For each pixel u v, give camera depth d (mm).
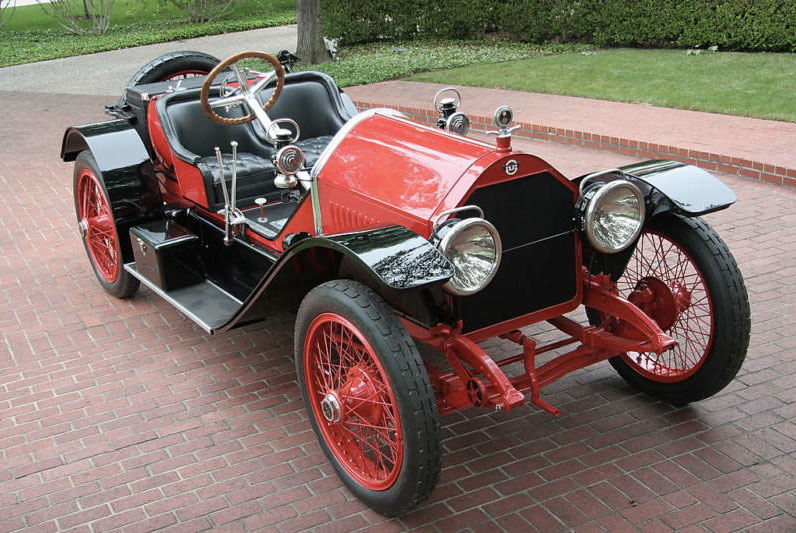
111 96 12109
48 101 11930
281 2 21922
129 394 4145
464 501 3264
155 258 4492
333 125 5207
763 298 4750
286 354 4504
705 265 3490
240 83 4105
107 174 4742
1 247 6195
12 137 9852
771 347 4242
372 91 10930
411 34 15312
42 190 7637
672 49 12211
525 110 9227
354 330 3018
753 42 11266
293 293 3598
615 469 3398
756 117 8203
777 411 3727
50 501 3357
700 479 3301
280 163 3709
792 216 5961
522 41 14203
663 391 3811
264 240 4145
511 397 3027
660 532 3018
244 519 3209
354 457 3367
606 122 8430
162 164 4969
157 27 19234
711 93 9234
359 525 3160
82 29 19062
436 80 11352
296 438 3744
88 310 5105
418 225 3213
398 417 2922
